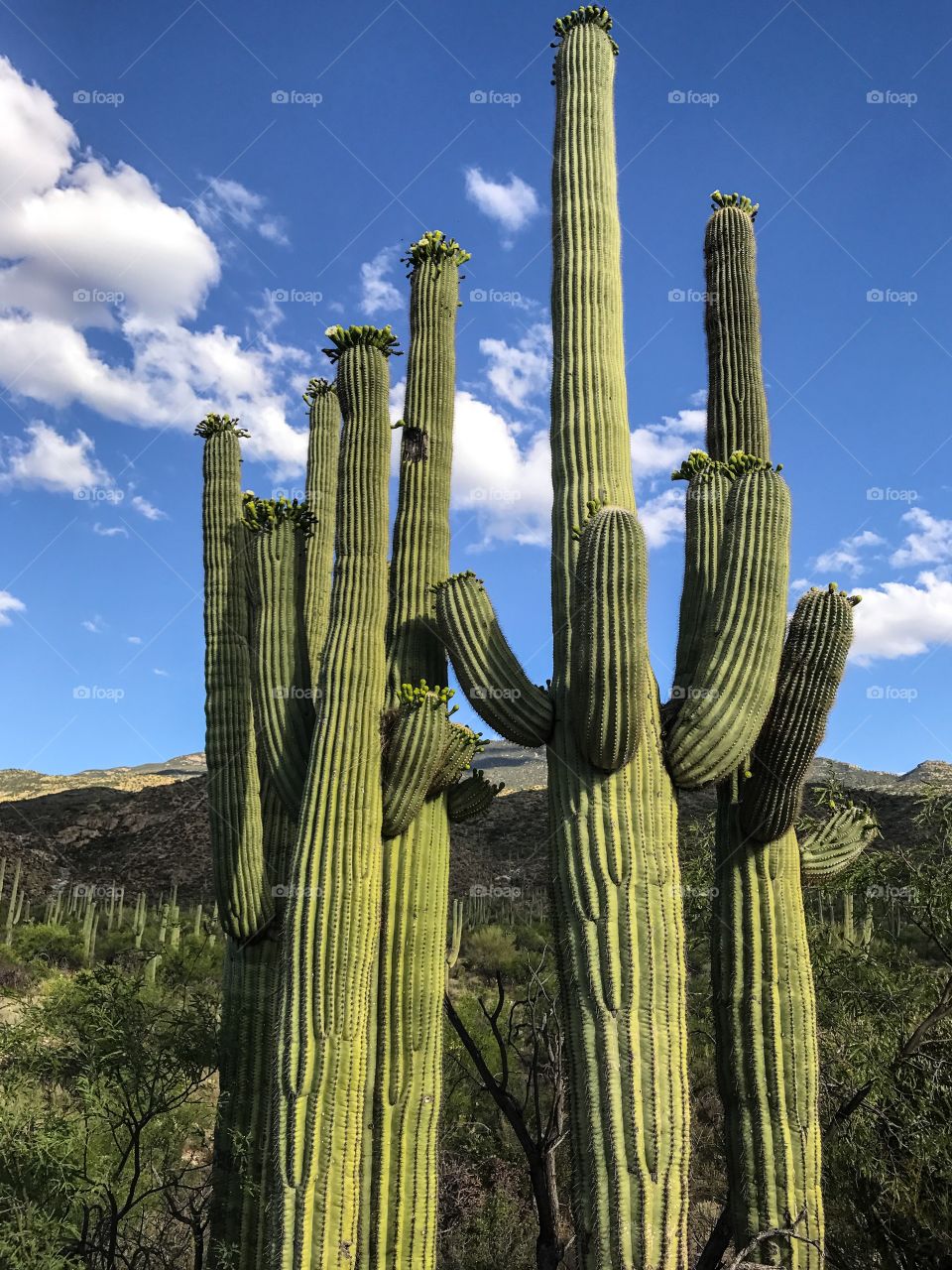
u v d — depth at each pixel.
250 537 6.37
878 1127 6.75
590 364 5.82
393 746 5.39
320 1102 4.54
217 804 6.20
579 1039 4.47
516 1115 6.62
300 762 5.78
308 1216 4.36
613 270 6.10
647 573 4.86
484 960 18.50
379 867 5.17
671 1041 4.43
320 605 7.37
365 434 5.91
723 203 7.03
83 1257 5.48
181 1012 6.67
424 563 6.36
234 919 6.02
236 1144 5.68
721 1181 9.17
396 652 6.14
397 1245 4.90
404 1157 5.02
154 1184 7.07
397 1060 5.15
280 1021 4.79
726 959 5.36
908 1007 7.62
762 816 5.32
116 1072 6.18
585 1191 4.27
